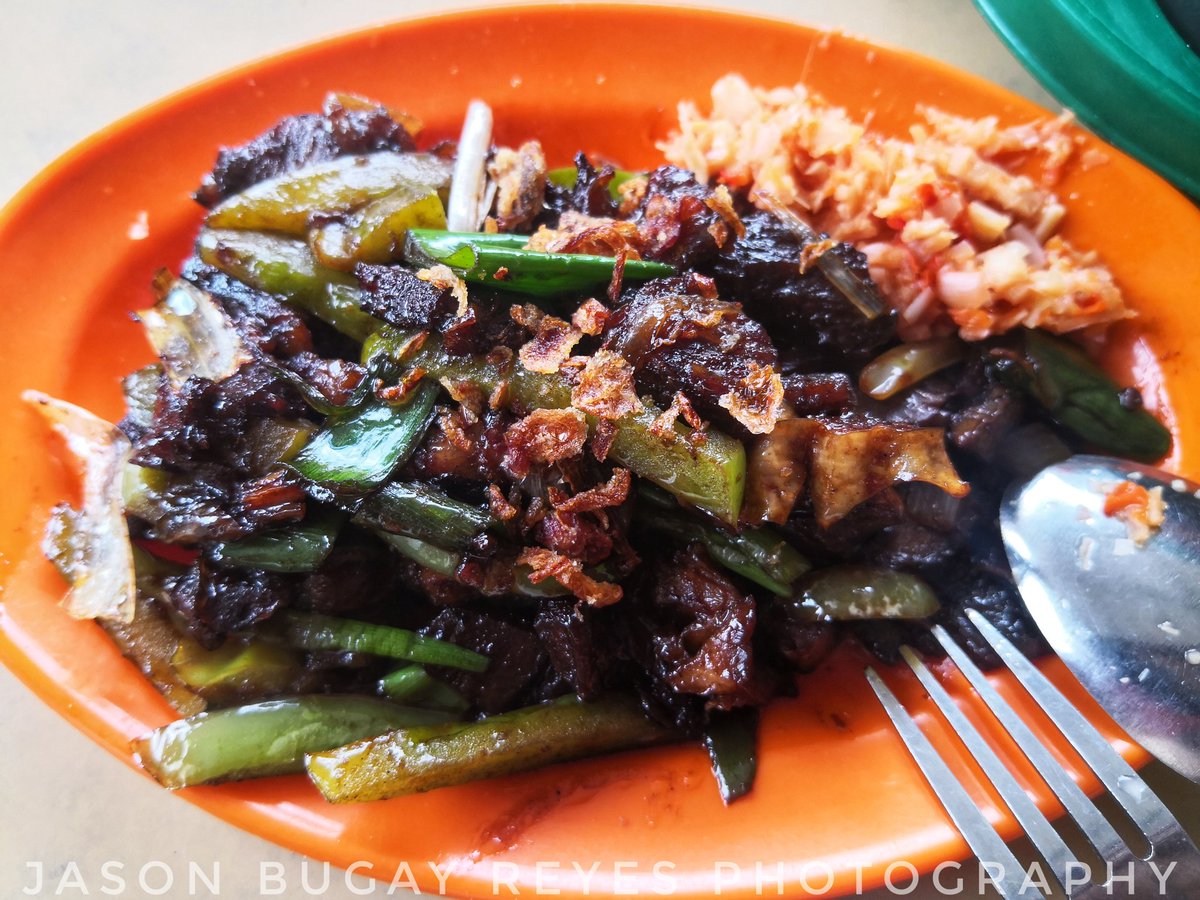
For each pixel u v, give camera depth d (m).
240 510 0.16
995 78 0.24
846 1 0.25
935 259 0.19
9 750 0.18
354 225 0.18
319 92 0.22
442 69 0.22
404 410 0.17
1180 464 0.18
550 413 0.16
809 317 0.18
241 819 0.16
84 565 0.17
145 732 0.16
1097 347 0.19
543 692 0.17
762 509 0.16
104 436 0.18
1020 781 0.15
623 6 0.22
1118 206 0.19
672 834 0.15
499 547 0.16
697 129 0.21
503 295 0.17
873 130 0.22
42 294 0.20
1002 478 0.19
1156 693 0.15
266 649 0.17
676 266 0.18
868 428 0.16
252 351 0.17
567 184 0.21
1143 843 0.16
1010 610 0.17
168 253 0.21
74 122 0.25
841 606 0.17
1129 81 0.19
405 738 0.16
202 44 0.26
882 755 0.16
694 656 0.17
